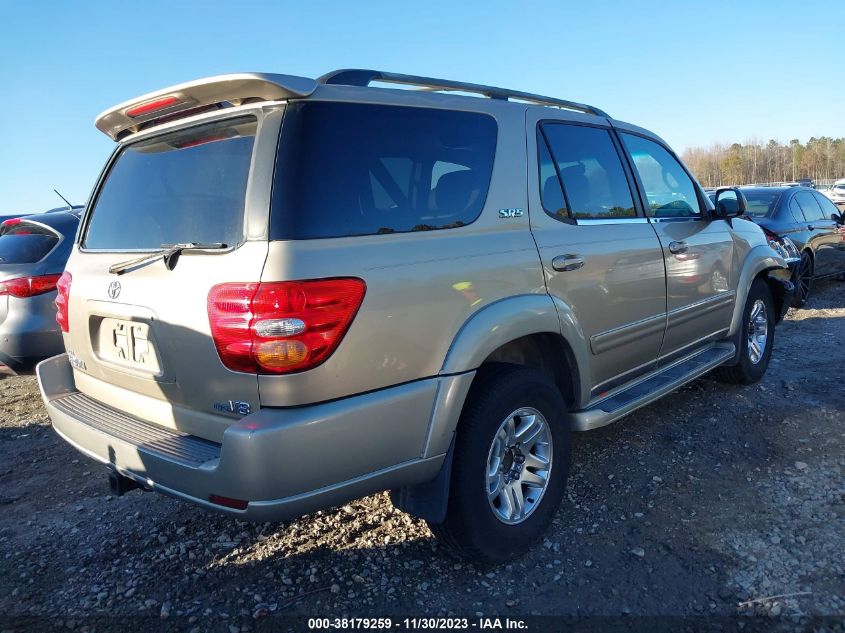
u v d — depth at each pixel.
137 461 2.51
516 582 2.80
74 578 2.93
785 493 3.37
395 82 2.83
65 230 5.51
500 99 3.23
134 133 3.05
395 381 2.43
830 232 9.42
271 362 2.17
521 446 2.97
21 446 4.66
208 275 2.31
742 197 4.46
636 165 3.98
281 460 2.16
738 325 4.77
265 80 2.28
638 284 3.66
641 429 4.33
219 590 2.81
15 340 5.22
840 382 5.01
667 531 3.11
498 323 2.72
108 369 2.89
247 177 2.36
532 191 3.13
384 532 3.22
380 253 2.41
